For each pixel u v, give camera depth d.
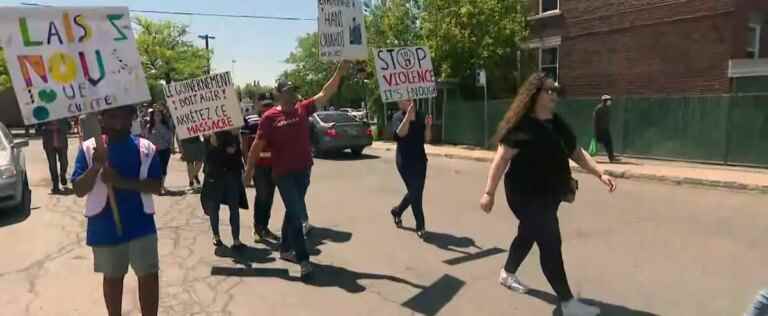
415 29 20.30
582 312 4.12
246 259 6.05
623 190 10.16
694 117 13.75
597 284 4.97
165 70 41.91
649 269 5.36
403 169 6.75
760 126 12.52
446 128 20.86
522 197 4.16
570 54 18.12
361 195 10.05
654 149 14.66
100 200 3.41
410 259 5.91
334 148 16.67
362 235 7.00
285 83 5.23
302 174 5.41
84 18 3.40
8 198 8.13
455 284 5.09
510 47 18.53
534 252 5.98
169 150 11.04
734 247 6.09
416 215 6.80
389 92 6.48
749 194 9.66
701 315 4.25
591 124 16.06
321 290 5.02
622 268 5.41
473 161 15.85
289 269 5.66
